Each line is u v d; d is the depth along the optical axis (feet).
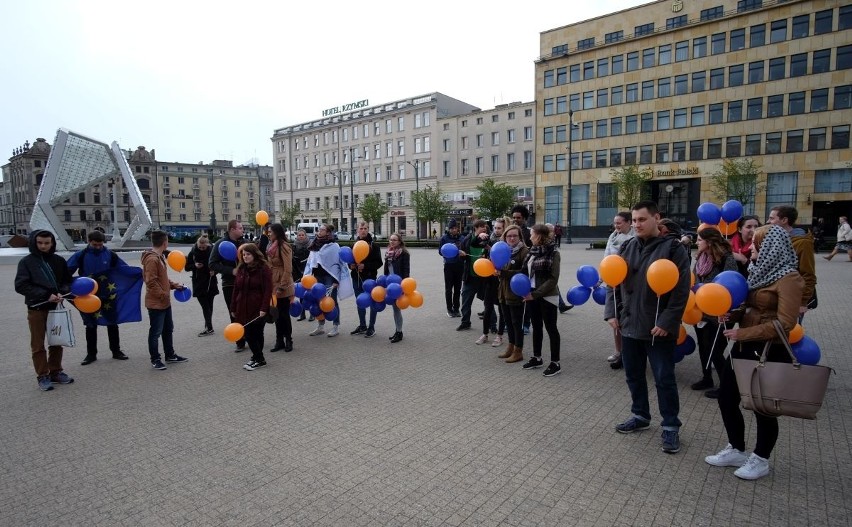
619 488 10.91
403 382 18.61
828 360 20.47
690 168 143.54
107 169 96.37
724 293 11.37
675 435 12.59
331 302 25.27
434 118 212.43
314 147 265.34
